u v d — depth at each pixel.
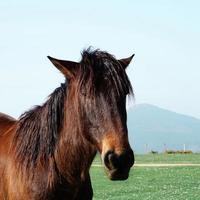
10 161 8.87
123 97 7.61
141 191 31.42
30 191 8.38
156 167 51.81
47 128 8.50
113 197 28.02
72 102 8.12
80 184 8.30
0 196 9.00
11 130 9.54
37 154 8.49
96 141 7.56
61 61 8.21
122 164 7.15
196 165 54.19
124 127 7.39
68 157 8.16
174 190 31.53
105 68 7.70
